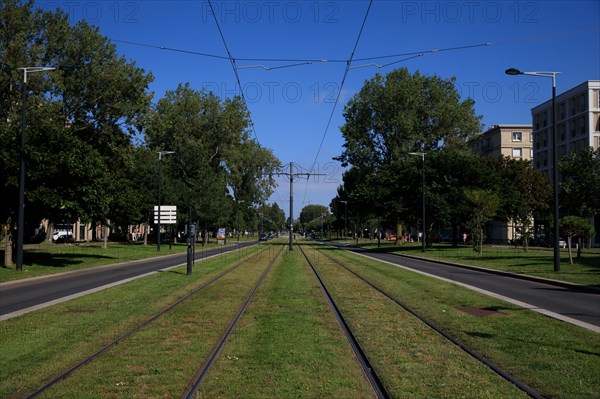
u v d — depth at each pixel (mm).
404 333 9430
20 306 13039
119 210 46062
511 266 24844
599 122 66062
